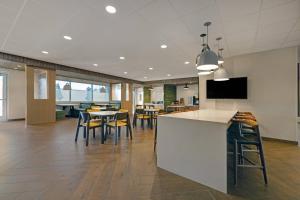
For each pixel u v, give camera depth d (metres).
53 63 6.52
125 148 3.53
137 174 2.34
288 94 4.11
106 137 4.49
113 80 10.76
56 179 2.16
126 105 11.34
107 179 2.18
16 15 2.76
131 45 4.23
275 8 2.46
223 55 4.83
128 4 2.38
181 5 2.40
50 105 6.84
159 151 2.60
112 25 3.09
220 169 1.95
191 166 2.21
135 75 9.72
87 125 3.86
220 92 5.18
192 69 7.63
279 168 2.55
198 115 2.78
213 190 1.96
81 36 3.65
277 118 4.25
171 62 6.21
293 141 4.00
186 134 2.27
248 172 2.43
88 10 2.57
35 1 2.36
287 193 1.89
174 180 2.19
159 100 14.42
